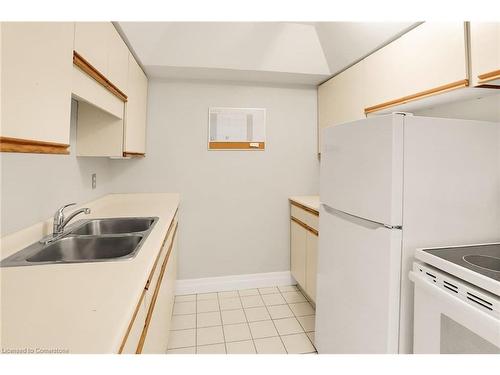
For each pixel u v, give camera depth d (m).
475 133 1.14
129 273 0.88
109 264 0.95
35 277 0.84
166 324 1.57
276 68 2.24
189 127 2.50
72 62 0.95
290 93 2.66
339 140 1.39
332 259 1.46
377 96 1.77
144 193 2.45
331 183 1.48
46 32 0.79
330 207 1.53
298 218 2.47
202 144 2.53
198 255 2.57
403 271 1.06
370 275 1.15
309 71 2.30
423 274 0.99
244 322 2.06
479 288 0.81
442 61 1.30
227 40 2.06
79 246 1.27
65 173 1.55
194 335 1.90
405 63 1.52
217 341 1.83
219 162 2.57
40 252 1.11
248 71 2.26
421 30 1.41
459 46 1.21
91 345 0.55
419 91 1.43
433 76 1.35
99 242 1.30
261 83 2.60
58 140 0.86
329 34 2.04
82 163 1.78
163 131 2.46
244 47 2.11
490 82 1.14
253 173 2.63
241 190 2.62
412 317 1.07
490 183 1.18
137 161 2.43
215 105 2.53
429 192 1.08
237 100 2.56
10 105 0.65
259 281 2.66
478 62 1.15
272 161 2.66
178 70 2.23
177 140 2.48
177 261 2.50
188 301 2.38
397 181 1.05
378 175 1.11
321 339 1.60
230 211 2.61
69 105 0.93
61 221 1.31
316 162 2.74
